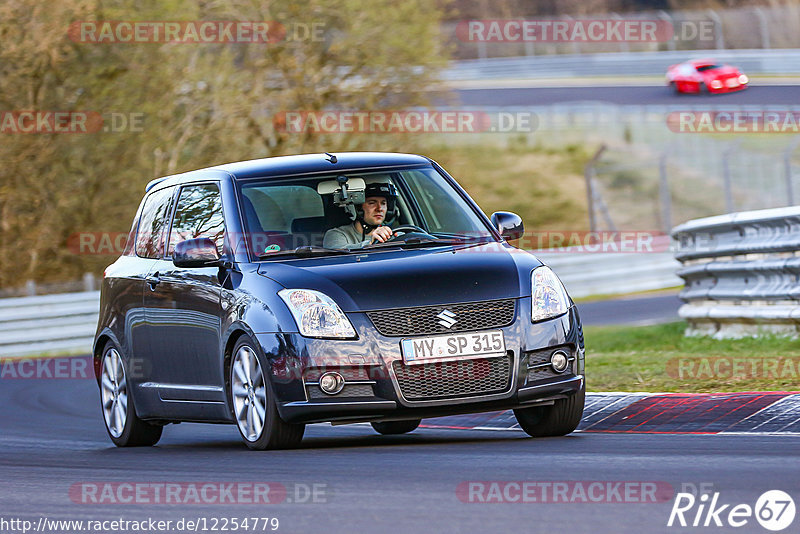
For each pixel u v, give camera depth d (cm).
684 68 17062
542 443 2467
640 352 4138
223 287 2667
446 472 2047
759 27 19400
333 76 10888
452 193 2894
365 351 2425
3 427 3828
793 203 12256
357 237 2738
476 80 19225
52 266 9738
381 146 10688
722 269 4253
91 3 9306
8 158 9319
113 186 9825
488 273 2538
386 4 10875
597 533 1502
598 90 17900
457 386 2445
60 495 2067
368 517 1673
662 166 11306
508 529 1548
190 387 2805
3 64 9250
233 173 2873
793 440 2294
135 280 3044
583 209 14325
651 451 2228
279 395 2459
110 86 9675
